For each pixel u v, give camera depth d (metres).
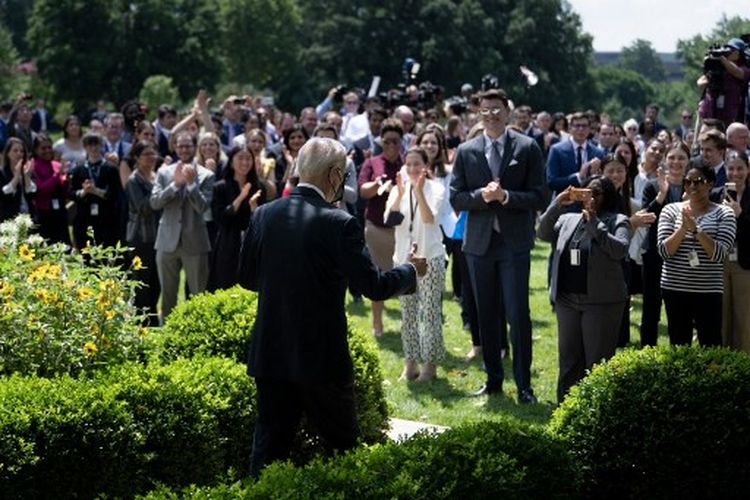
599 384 5.71
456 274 12.27
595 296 7.25
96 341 6.28
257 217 5.08
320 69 72.25
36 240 6.79
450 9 70.25
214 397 5.59
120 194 11.28
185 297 11.45
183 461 5.34
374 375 6.63
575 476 4.96
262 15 64.56
